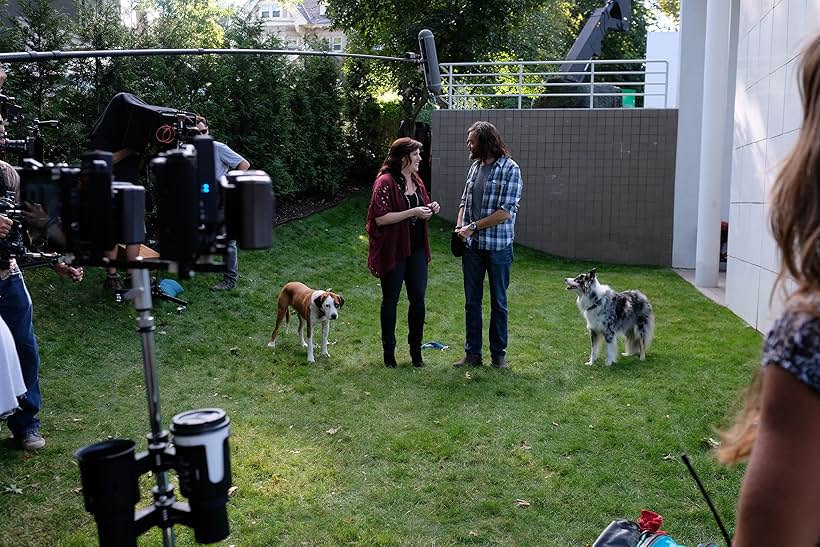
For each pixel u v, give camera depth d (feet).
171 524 7.18
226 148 23.43
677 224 43.16
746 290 26.66
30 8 26.58
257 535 10.70
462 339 23.43
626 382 18.48
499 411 16.28
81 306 22.81
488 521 11.33
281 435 14.80
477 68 57.52
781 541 3.14
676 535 10.91
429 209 19.56
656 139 43.55
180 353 20.56
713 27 34.27
